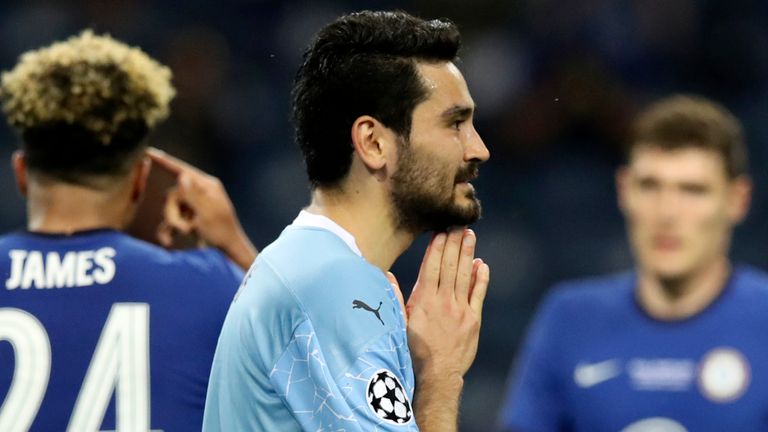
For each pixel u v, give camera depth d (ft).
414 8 116.78
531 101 109.70
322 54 26.71
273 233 102.53
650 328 44.65
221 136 103.65
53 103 30.40
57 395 29.17
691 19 115.96
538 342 46.57
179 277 30.89
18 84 31.01
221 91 106.63
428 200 26.45
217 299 31.01
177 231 34.73
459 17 114.93
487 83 111.14
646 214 44.52
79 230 31.01
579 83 108.58
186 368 30.07
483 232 101.45
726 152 44.39
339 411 24.06
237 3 115.44
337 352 24.45
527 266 98.68
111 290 30.19
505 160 107.34
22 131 31.01
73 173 30.99
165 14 114.01
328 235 26.00
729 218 45.37
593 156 107.24
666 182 44.14
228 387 25.58
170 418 29.60
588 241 100.78
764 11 116.88
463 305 27.50
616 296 45.73
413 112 26.25
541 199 104.42
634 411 44.19
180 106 102.63
